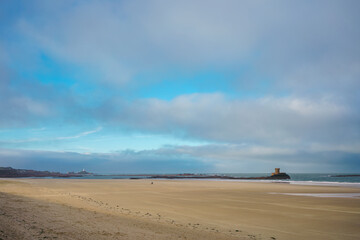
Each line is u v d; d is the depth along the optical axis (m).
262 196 30.69
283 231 12.98
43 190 32.94
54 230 9.59
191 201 25.20
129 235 9.75
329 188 45.97
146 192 35.28
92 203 21.39
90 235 9.26
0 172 170.50
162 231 11.16
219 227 13.59
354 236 12.09
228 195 31.81
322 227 14.02
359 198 28.66
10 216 11.66
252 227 13.87
